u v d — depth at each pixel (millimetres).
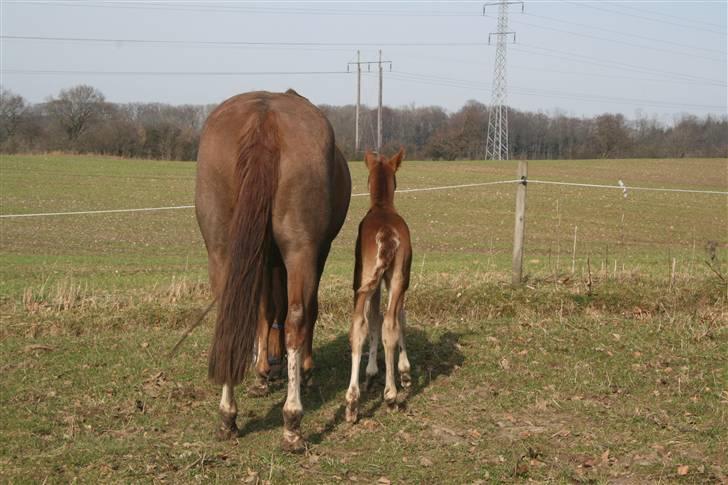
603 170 61812
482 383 7164
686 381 7133
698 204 35219
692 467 5164
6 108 78375
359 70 69625
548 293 10094
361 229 6402
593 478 5031
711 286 10516
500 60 80188
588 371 7469
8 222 25297
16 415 6078
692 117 99938
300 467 5172
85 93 80812
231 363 5023
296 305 5324
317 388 7016
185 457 5219
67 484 4820
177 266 16141
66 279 11430
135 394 6645
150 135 72875
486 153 80500
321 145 5457
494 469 5176
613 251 20984
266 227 5176
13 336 8539
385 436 5816
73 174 45562
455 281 10586
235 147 5340
